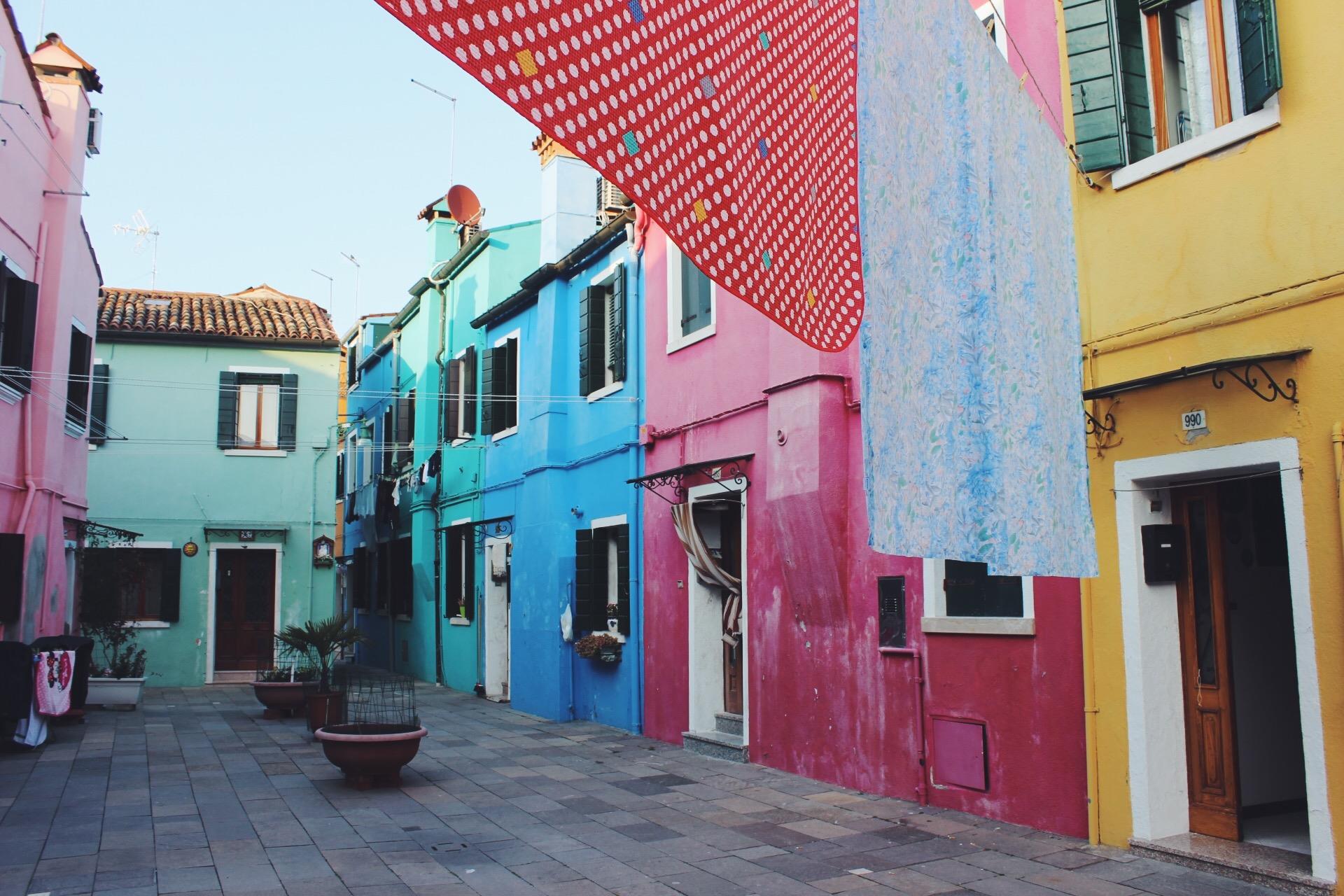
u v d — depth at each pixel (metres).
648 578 12.73
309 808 8.40
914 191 3.92
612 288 14.13
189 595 19.55
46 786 9.26
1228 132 5.89
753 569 10.46
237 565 20.12
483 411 17.97
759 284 3.14
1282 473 5.54
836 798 8.57
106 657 16.20
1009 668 7.43
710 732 11.45
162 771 10.10
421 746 12.05
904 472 3.73
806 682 9.59
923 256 3.95
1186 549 6.61
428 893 5.98
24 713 11.20
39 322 13.50
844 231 3.57
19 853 6.86
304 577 20.09
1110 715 6.59
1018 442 4.32
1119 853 6.39
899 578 8.49
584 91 2.43
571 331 15.32
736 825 7.72
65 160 14.04
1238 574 6.70
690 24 2.84
